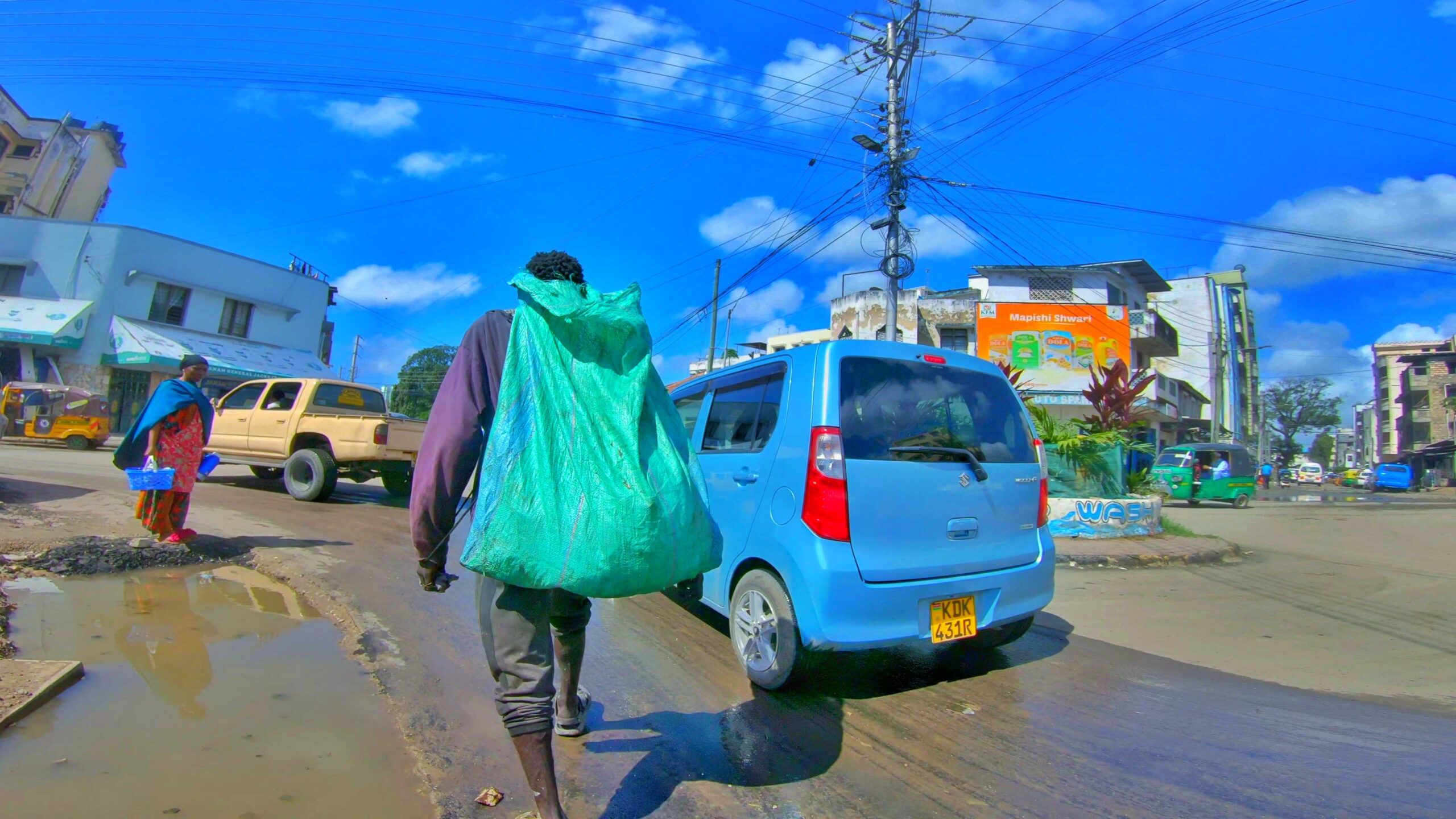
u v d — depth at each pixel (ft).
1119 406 36.55
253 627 13.56
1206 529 41.81
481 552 6.56
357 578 17.56
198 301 84.74
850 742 10.17
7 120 91.30
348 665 11.85
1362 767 9.56
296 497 31.42
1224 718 11.41
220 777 8.08
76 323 73.92
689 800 8.39
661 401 7.80
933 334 99.09
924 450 11.96
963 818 8.16
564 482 6.73
